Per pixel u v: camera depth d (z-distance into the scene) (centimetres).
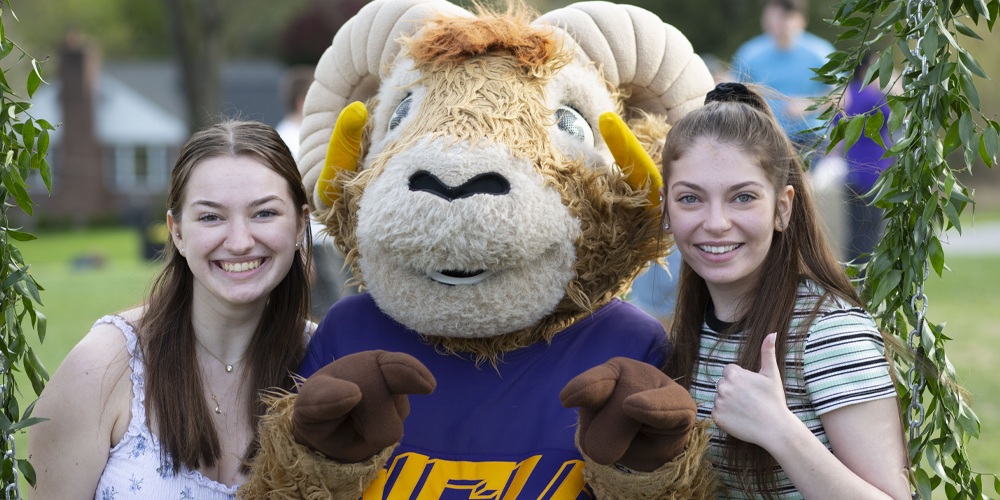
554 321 238
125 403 234
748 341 220
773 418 196
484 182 209
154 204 3256
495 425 227
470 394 231
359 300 252
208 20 1805
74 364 233
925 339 208
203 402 236
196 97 1820
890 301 218
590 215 226
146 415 232
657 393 182
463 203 203
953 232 1575
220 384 246
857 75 542
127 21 3803
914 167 208
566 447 222
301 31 3186
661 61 259
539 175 217
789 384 214
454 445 227
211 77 1827
